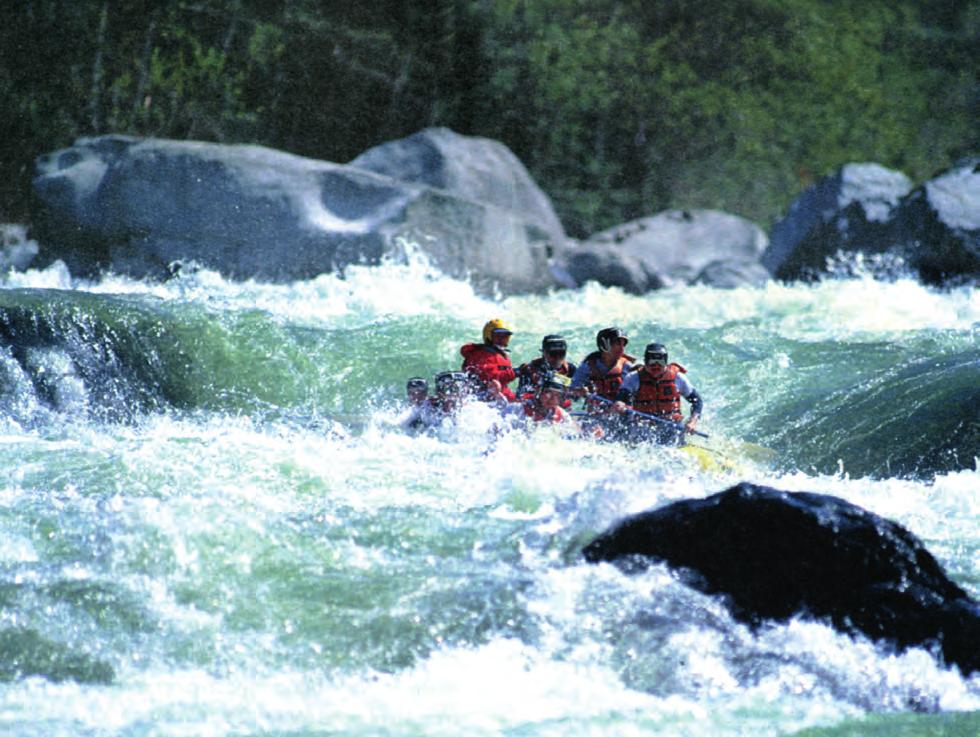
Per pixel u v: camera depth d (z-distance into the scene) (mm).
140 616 21094
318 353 45500
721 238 76062
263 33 87438
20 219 79688
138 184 62625
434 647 20641
